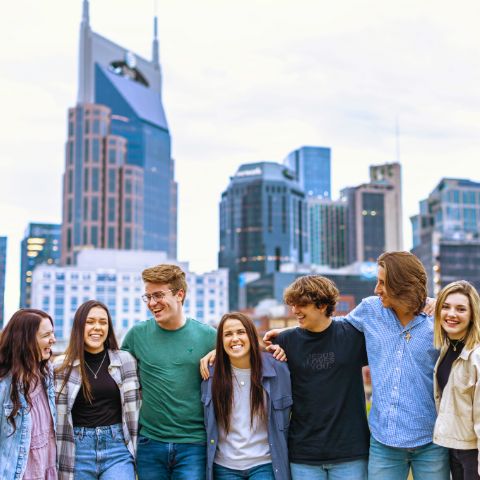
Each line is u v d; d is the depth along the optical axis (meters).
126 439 4.66
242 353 4.64
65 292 172.88
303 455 4.57
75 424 4.58
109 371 4.69
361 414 4.64
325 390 4.58
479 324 4.19
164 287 4.82
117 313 176.00
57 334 169.62
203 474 4.72
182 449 4.73
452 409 4.21
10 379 4.36
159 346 4.86
